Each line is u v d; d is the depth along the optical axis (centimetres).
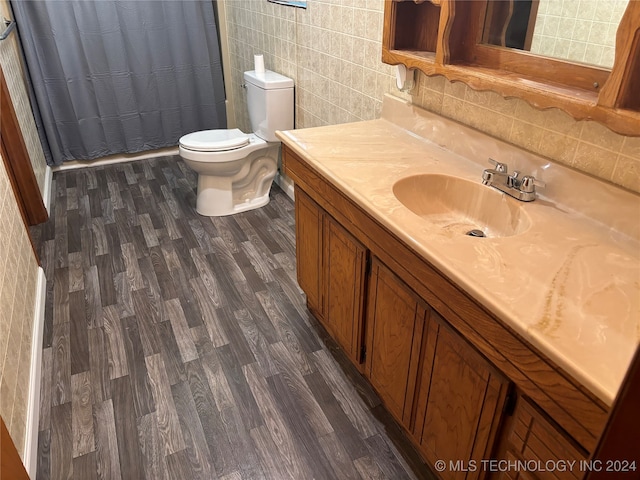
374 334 159
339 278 175
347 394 183
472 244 116
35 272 231
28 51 325
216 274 254
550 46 130
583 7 119
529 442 99
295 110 300
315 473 154
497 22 142
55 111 356
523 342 93
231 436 166
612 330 89
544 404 91
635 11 96
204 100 394
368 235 145
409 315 135
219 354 201
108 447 162
